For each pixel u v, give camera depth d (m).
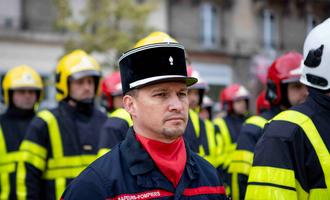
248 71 26.56
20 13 21.00
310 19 28.56
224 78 26.11
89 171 2.37
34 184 4.62
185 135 4.27
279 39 27.84
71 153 4.81
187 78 2.34
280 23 27.84
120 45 18.09
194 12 25.11
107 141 4.02
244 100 8.34
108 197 2.29
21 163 4.65
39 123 4.79
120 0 18.47
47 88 20.88
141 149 2.38
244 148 4.42
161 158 2.37
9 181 5.52
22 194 4.56
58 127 4.83
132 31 19.11
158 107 2.30
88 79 4.97
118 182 2.32
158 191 2.33
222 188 2.62
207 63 25.62
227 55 26.20
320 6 28.41
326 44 2.75
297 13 28.22
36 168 4.66
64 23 18.38
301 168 2.63
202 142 4.57
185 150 2.53
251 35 27.02
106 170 2.36
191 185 2.46
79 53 5.10
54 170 4.74
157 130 2.31
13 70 6.12
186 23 24.88
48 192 4.71
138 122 2.40
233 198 4.51
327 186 2.58
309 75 2.84
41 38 21.14
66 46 18.73
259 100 6.46
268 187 2.63
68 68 4.91
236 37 26.56
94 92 5.19
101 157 2.47
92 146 4.93
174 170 2.37
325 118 2.73
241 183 4.39
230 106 8.31
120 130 4.04
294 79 4.02
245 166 4.39
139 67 2.33
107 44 18.34
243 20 26.81
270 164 2.66
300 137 2.66
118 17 18.70
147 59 2.32
